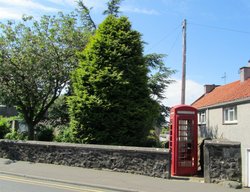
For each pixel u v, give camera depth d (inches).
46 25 910.4
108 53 757.3
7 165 691.4
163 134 1630.2
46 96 935.7
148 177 597.6
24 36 892.0
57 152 716.0
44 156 730.2
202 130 1286.9
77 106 751.1
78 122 749.3
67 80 917.2
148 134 794.2
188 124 655.8
